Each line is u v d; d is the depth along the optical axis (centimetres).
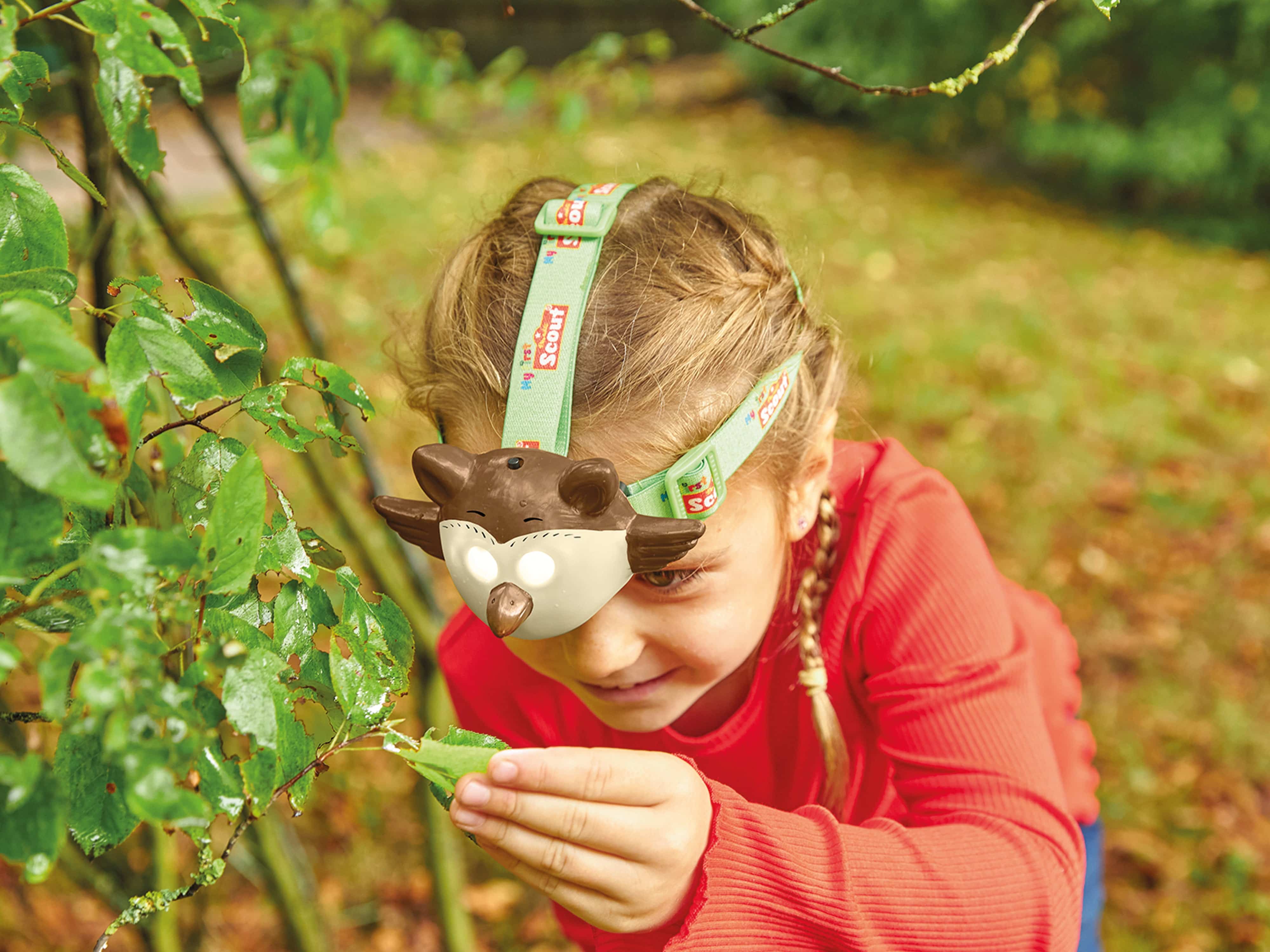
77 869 153
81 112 113
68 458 40
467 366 106
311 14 150
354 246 217
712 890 82
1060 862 104
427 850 191
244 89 128
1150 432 456
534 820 71
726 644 102
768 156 839
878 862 94
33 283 53
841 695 128
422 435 398
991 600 125
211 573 51
